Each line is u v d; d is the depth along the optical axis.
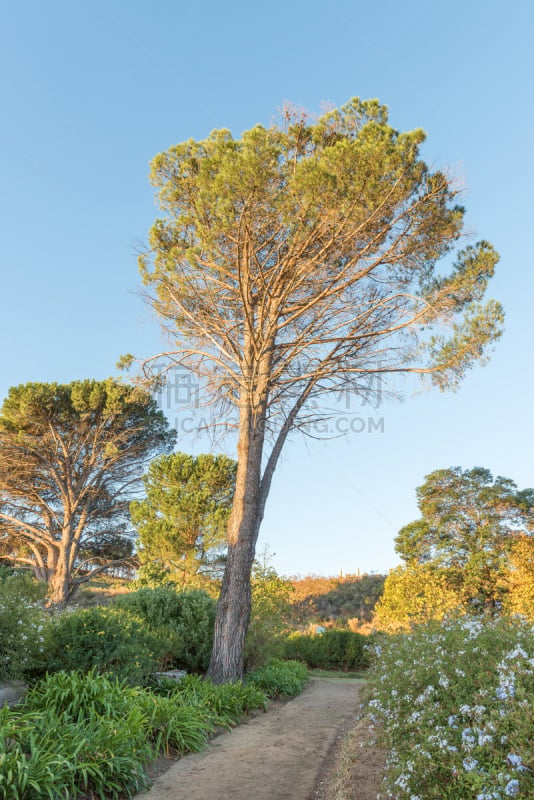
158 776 5.51
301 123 10.93
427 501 31.36
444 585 16.97
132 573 27.56
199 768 5.82
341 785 4.97
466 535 29.72
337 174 9.42
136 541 24.73
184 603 12.20
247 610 10.64
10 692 6.22
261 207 9.87
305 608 32.62
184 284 11.36
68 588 23.52
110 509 25.66
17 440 22.86
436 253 11.11
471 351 10.58
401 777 3.78
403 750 4.35
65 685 6.09
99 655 7.11
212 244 10.48
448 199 10.39
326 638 19.53
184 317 12.40
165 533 23.45
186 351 12.00
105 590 31.45
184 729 6.57
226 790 5.18
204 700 8.02
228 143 10.54
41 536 25.05
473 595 23.62
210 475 24.42
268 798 5.01
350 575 46.84
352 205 9.59
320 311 11.27
